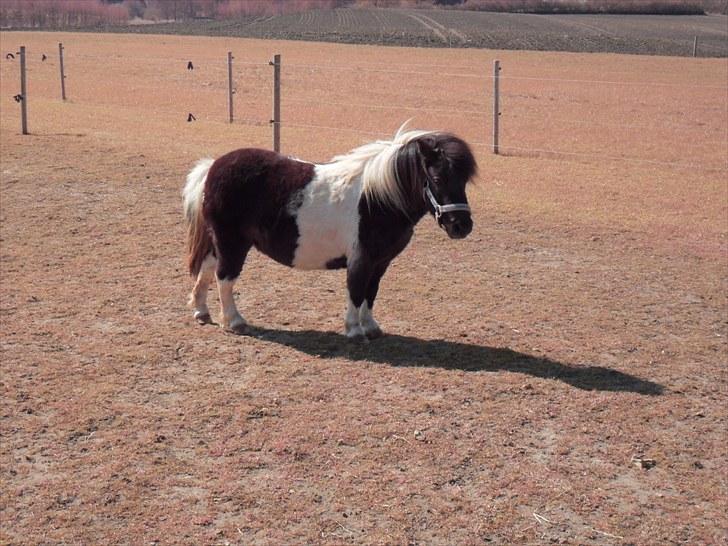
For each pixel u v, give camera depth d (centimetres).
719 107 2714
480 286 900
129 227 1099
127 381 644
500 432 573
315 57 4681
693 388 655
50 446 547
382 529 464
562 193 1372
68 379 645
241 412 595
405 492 499
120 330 752
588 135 2084
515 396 627
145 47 5406
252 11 11888
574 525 473
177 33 7250
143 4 14725
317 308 818
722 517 485
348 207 683
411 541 455
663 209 1281
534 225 1152
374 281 726
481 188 1385
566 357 709
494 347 727
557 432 576
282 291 866
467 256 1010
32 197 1233
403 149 664
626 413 606
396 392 631
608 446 561
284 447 546
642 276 953
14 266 938
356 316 724
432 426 579
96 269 934
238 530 462
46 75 3316
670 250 1058
